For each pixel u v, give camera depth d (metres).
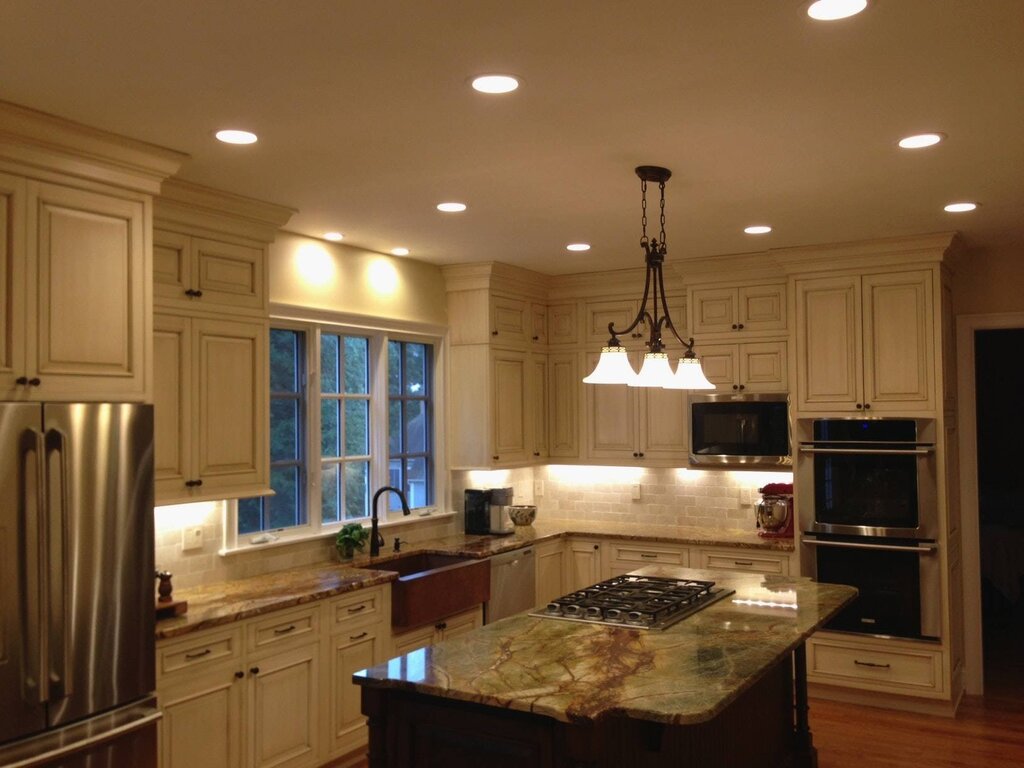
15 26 2.14
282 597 3.76
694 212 4.23
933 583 4.84
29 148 2.77
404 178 3.57
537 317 6.20
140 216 3.15
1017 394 8.50
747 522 5.91
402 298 5.32
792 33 2.23
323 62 2.39
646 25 2.18
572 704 2.25
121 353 3.05
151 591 3.08
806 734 4.04
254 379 3.97
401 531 5.31
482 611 5.09
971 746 4.41
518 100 2.70
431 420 5.71
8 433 2.63
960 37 2.27
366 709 2.64
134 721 2.97
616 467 6.38
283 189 3.72
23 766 2.61
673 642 2.88
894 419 4.93
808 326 5.19
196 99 2.66
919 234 4.79
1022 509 7.73
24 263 2.76
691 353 3.37
